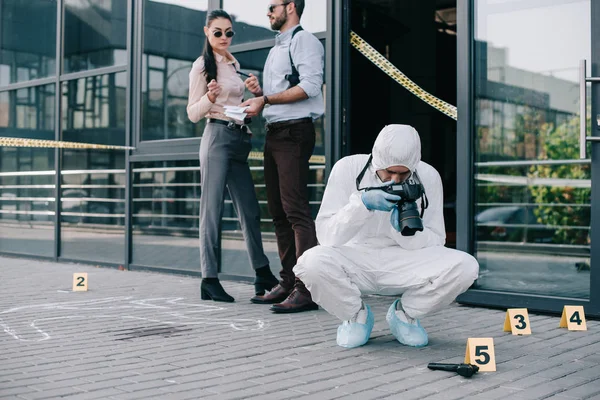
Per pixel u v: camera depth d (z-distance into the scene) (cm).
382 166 316
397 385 280
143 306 473
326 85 536
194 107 488
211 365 313
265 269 509
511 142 490
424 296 341
